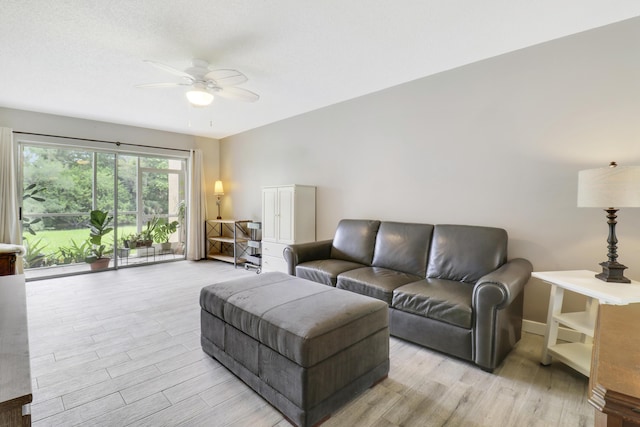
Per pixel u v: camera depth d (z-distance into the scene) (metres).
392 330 2.39
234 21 2.11
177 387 1.80
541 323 2.54
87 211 4.69
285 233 4.10
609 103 2.22
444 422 1.52
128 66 2.79
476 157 2.84
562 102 2.39
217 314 2.01
